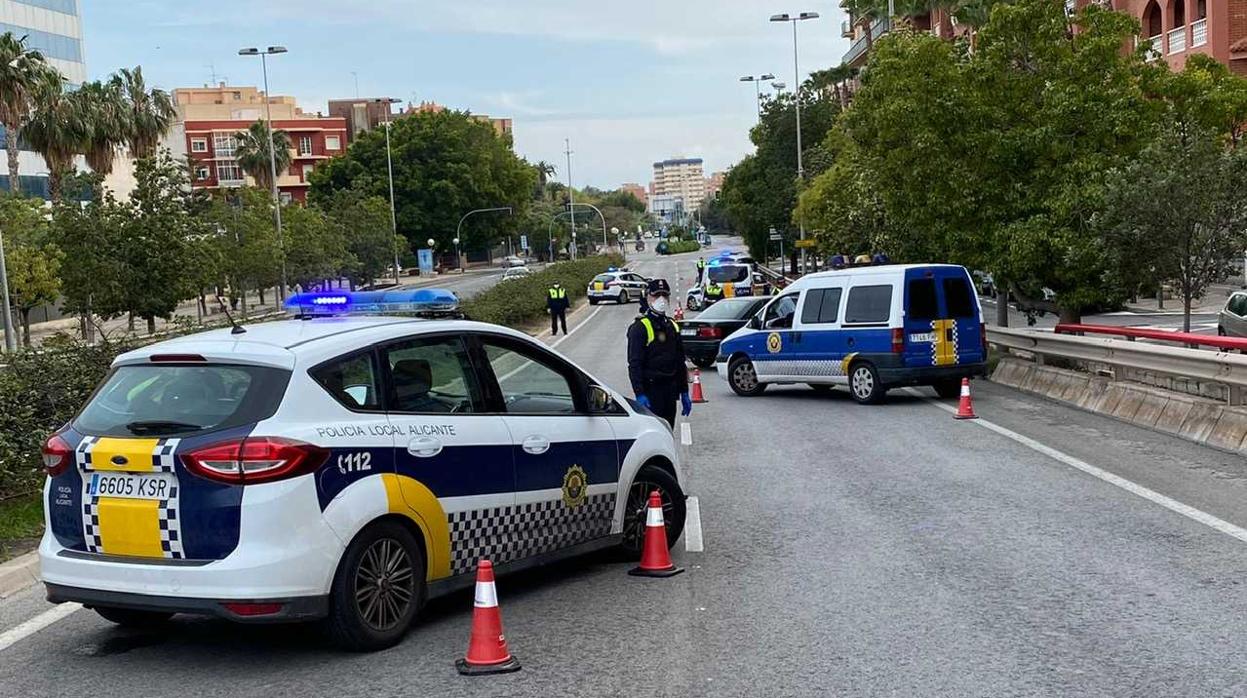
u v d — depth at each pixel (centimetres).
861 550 820
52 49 7250
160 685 570
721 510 991
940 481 1082
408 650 612
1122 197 1697
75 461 593
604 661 588
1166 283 1803
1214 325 3027
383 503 599
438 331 680
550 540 721
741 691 538
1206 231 1672
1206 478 1037
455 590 657
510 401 712
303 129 12300
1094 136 1981
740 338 1994
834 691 534
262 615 555
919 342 1728
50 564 596
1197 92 2072
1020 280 2092
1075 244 1933
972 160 2073
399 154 11000
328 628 591
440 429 646
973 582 721
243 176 11631
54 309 6266
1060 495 988
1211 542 802
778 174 6444
